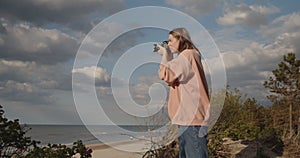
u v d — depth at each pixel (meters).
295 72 16.77
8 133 4.80
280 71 16.88
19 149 4.93
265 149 8.13
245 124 9.40
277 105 16.19
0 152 4.79
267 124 13.68
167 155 5.44
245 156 7.36
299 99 16.30
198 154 3.81
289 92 16.52
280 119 14.52
